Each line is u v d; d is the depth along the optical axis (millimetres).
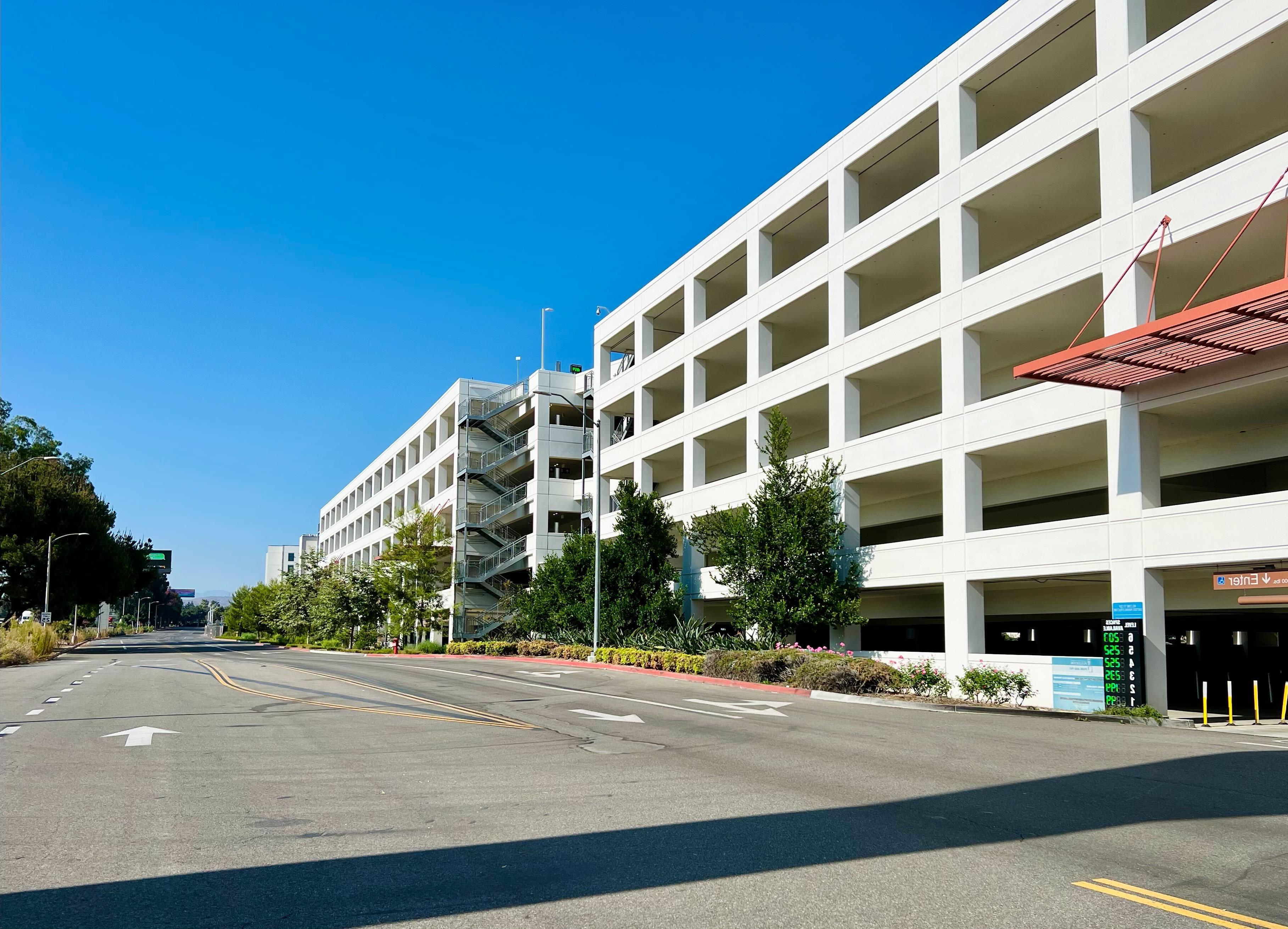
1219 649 27766
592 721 17328
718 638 33312
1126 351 19578
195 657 48156
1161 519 21312
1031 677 23922
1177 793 10297
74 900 6156
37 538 64750
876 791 10305
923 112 29469
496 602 62531
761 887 6488
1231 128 23609
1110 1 23469
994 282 26281
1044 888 6469
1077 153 24594
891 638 38625
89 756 12477
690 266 42875
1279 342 18812
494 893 6344
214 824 8469
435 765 12031
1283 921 5762
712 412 40219
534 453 58406
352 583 67438
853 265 32125
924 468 29234
